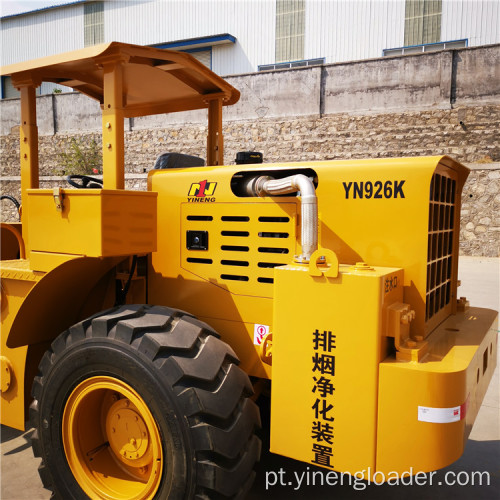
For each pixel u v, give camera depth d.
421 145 12.27
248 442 1.94
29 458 2.67
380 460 1.76
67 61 2.41
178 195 2.51
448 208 2.46
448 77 11.80
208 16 18.61
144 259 2.63
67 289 2.40
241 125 14.03
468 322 2.46
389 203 2.03
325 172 2.15
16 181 16.14
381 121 12.61
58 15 21.38
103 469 2.13
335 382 1.82
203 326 2.04
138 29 19.94
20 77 2.73
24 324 2.36
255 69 18.05
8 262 2.76
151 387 1.84
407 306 1.87
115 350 1.91
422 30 15.99
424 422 1.67
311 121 13.30
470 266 9.79
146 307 2.10
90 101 15.58
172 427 1.81
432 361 1.77
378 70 12.49
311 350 1.86
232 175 2.34
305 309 1.87
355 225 2.10
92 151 15.72
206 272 2.43
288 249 2.20
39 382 2.17
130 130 15.19
